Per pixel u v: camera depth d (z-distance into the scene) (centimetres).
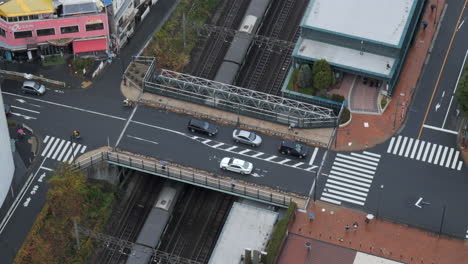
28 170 19825
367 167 19800
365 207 19125
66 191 19262
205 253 19575
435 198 19250
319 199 19225
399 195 19325
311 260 18275
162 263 19250
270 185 19438
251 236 18512
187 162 19838
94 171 19838
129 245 19425
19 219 19075
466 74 19812
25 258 18512
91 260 19100
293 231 18750
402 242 18562
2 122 18575
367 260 18275
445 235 18650
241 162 19550
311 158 19938
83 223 19338
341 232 18738
